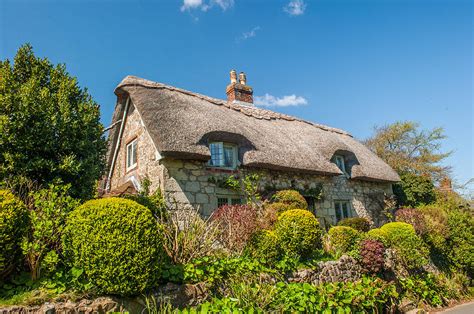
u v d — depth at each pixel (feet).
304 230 25.81
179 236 20.25
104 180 42.06
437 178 82.07
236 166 34.22
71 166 21.66
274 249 22.91
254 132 36.45
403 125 86.63
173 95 35.86
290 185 38.32
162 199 28.02
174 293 17.04
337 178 45.16
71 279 15.42
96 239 14.89
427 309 30.32
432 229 40.73
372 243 28.96
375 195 50.44
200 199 30.45
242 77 55.16
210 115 33.73
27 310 13.39
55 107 22.91
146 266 15.53
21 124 19.99
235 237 22.84
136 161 35.55
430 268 38.04
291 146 38.86
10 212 14.64
